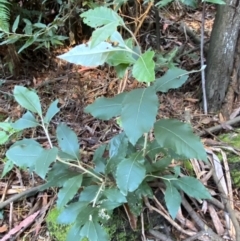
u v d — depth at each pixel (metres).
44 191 0.61
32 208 0.60
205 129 0.65
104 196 0.49
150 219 0.54
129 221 0.53
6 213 0.60
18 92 0.49
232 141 0.63
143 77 0.37
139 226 0.53
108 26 0.38
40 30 0.71
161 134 0.43
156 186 0.55
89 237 0.44
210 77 0.67
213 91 0.68
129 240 0.53
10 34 0.73
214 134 0.65
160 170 0.51
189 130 0.43
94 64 0.42
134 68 0.38
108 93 0.75
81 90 0.76
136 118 0.39
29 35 0.68
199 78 0.73
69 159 0.50
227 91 0.68
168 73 0.46
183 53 0.78
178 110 0.70
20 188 0.63
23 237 0.57
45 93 0.78
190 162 0.59
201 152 0.42
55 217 0.56
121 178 0.45
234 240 0.51
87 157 0.63
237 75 0.68
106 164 0.52
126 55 0.42
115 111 0.46
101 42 0.41
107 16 0.40
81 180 0.48
